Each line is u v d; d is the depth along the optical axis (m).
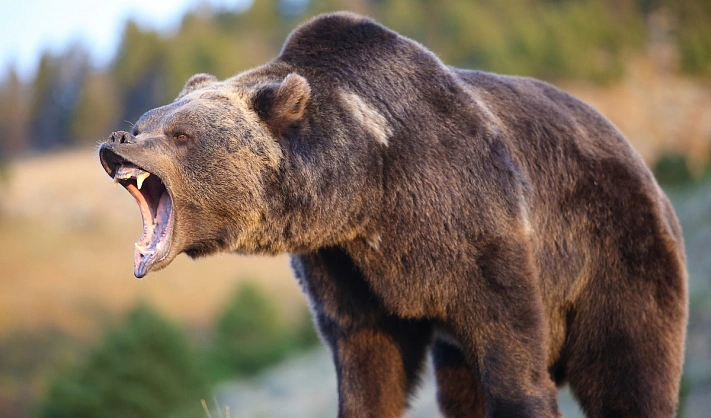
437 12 125.69
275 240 9.19
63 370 29.41
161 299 71.88
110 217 108.50
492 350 9.12
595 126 10.74
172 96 119.75
